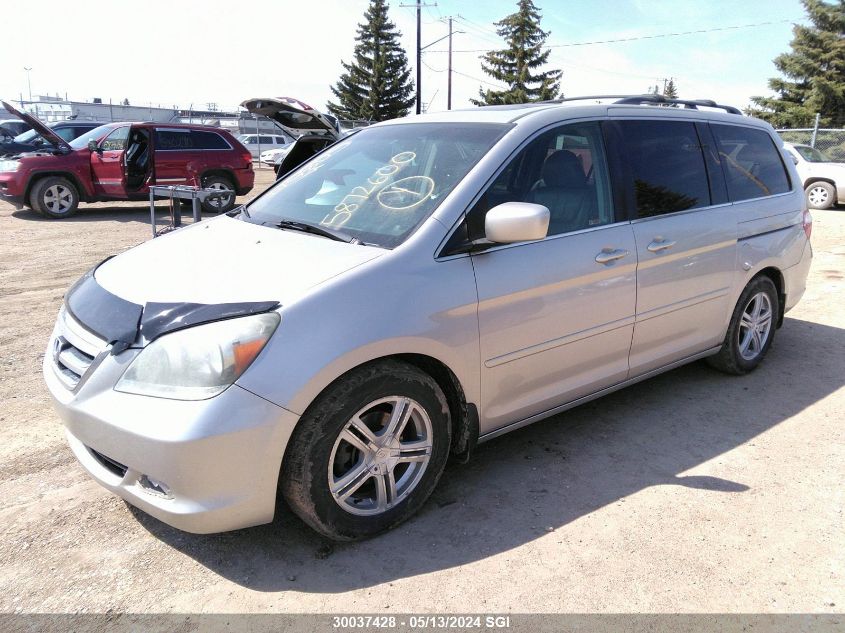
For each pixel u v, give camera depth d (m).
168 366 2.36
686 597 2.45
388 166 3.46
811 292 7.09
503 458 3.50
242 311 2.42
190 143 12.96
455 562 2.65
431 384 2.80
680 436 3.76
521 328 3.07
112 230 11.12
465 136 3.38
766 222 4.50
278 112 8.20
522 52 51.19
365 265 2.67
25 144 15.99
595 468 3.40
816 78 38.69
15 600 2.41
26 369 4.64
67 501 3.04
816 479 3.28
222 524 2.42
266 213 3.56
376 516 2.76
